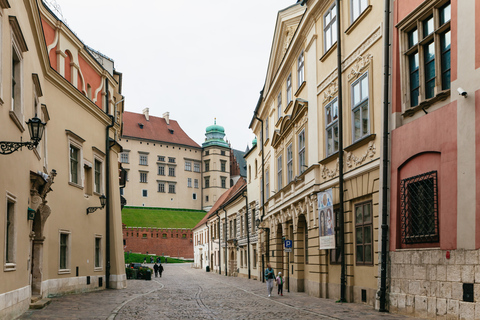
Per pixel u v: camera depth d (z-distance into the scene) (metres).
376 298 14.12
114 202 28.28
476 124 10.64
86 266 24.23
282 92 28.38
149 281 39.41
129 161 126.12
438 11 12.34
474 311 10.27
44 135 19.53
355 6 17.03
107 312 15.00
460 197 11.00
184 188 135.38
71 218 22.59
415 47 13.33
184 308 16.58
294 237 24.64
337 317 12.83
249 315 14.25
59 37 22.52
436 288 11.62
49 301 17.34
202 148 142.12
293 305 17.03
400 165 13.61
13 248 12.65
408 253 12.88
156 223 111.81
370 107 15.45
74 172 23.64
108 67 31.48
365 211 16.06
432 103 12.45
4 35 11.49
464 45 11.13
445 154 11.66
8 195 11.95
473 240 10.50
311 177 20.97
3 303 11.25
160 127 138.12
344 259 17.36
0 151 11.13
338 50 17.89
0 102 11.09
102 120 27.30
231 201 50.75
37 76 16.02
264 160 35.69
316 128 20.70
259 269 38.38
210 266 67.38
